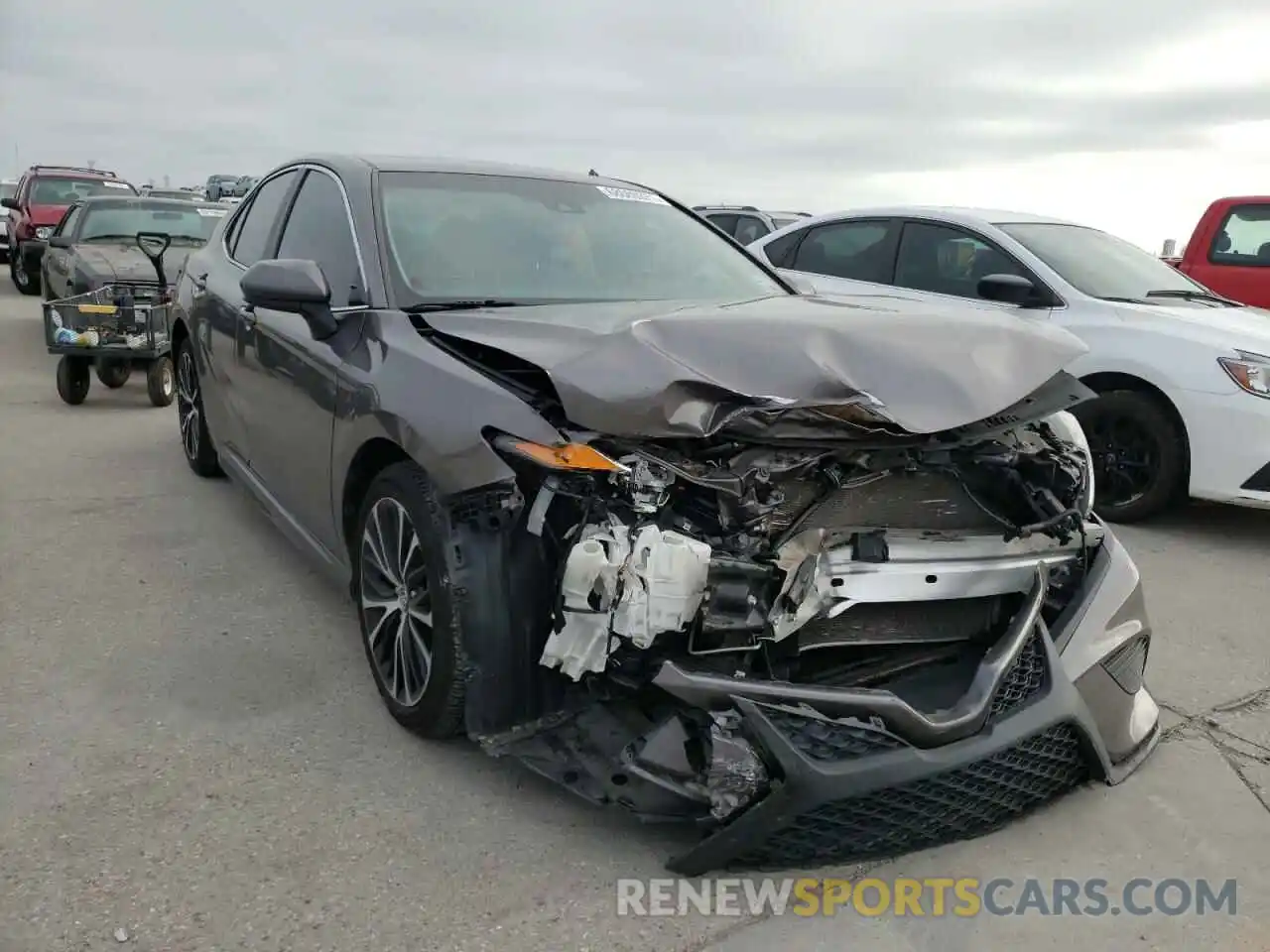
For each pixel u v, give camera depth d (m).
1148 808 2.92
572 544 2.53
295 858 2.55
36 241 15.46
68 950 2.22
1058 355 2.97
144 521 5.10
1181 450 5.55
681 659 2.52
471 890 2.46
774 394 2.50
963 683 2.73
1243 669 3.92
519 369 2.81
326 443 3.44
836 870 2.60
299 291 3.29
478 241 3.70
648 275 3.85
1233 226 9.08
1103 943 2.39
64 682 3.41
